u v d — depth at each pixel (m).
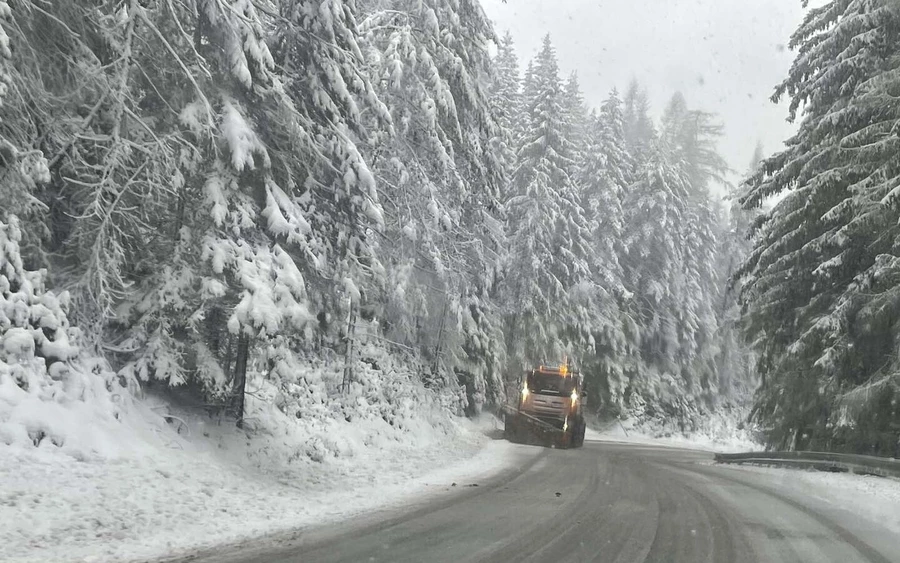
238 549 7.09
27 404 8.51
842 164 19.41
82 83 9.99
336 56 11.94
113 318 10.55
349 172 11.96
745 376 53.22
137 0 9.67
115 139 9.73
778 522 10.02
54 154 10.04
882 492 13.76
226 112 10.48
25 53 9.55
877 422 18.69
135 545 6.88
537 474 15.28
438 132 19.45
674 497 12.26
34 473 7.86
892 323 17.91
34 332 9.09
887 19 19.25
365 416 18.28
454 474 14.63
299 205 11.95
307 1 11.52
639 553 7.53
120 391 10.11
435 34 18.55
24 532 6.63
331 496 10.68
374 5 20.31
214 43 10.47
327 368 18.80
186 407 12.01
